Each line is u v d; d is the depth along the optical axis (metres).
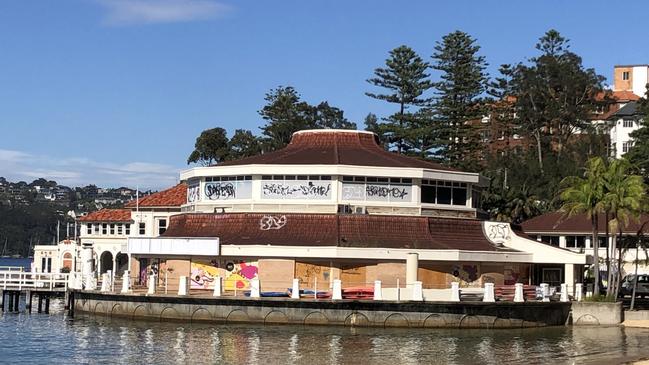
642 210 78.12
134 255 80.06
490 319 69.00
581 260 81.75
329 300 66.81
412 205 82.12
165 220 113.62
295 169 81.19
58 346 59.12
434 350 57.00
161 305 70.50
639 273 101.62
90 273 79.31
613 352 56.88
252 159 88.00
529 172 144.75
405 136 140.00
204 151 161.38
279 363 51.84
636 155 111.88
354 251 74.62
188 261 77.94
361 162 83.19
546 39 162.75
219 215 82.00
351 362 52.19
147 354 55.25
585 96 159.25
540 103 158.00
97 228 122.69
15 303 89.88
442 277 77.62
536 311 71.00
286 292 71.00
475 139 143.38
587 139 156.50
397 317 67.31
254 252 75.44
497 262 79.94
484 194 120.06
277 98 158.12
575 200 77.56
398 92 141.25
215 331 64.56
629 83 196.62
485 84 146.38
